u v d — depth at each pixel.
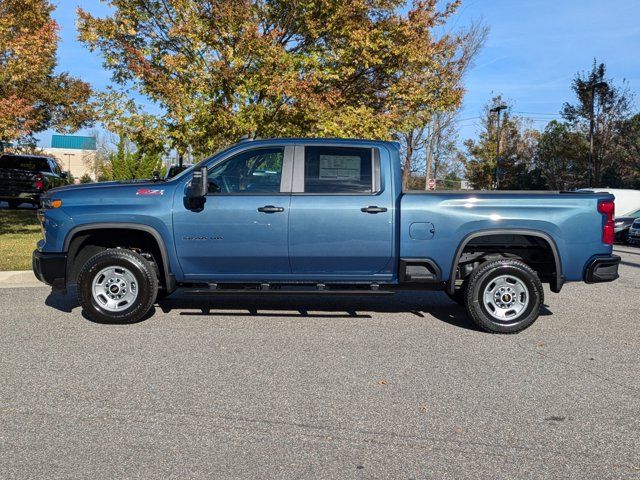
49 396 4.38
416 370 5.11
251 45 12.59
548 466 3.44
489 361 5.41
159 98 13.30
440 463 3.46
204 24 12.97
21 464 3.36
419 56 14.78
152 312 7.13
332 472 3.32
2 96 14.71
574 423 4.05
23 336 5.98
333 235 6.34
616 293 9.30
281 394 4.50
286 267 6.47
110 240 6.82
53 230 6.41
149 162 29.70
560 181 39.44
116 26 13.47
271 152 6.48
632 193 23.09
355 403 4.34
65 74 19.09
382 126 14.31
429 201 6.35
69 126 19.56
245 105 12.88
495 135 41.81
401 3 15.41
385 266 6.50
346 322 6.82
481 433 3.87
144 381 4.73
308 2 14.02
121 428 3.86
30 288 8.50
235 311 7.25
